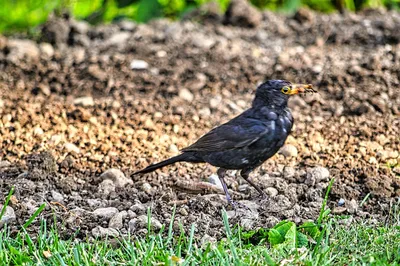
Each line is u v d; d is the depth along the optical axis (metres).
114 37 16.27
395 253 8.80
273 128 10.34
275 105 10.47
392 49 15.43
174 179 11.23
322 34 16.56
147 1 17.12
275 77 14.69
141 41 16.06
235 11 17.22
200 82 14.50
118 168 11.60
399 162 11.62
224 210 9.58
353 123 13.08
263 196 10.60
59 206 10.22
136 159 11.89
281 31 16.78
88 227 9.75
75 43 16.20
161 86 14.44
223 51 15.52
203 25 17.16
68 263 8.62
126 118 13.34
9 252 8.91
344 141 12.48
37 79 14.64
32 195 10.51
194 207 10.25
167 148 12.33
